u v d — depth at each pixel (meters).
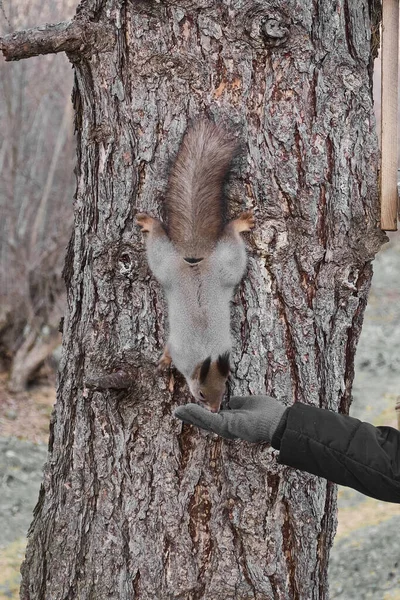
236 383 2.74
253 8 2.68
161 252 2.69
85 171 2.81
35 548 2.90
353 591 3.98
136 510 2.79
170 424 2.77
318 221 2.74
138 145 2.74
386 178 2.75
